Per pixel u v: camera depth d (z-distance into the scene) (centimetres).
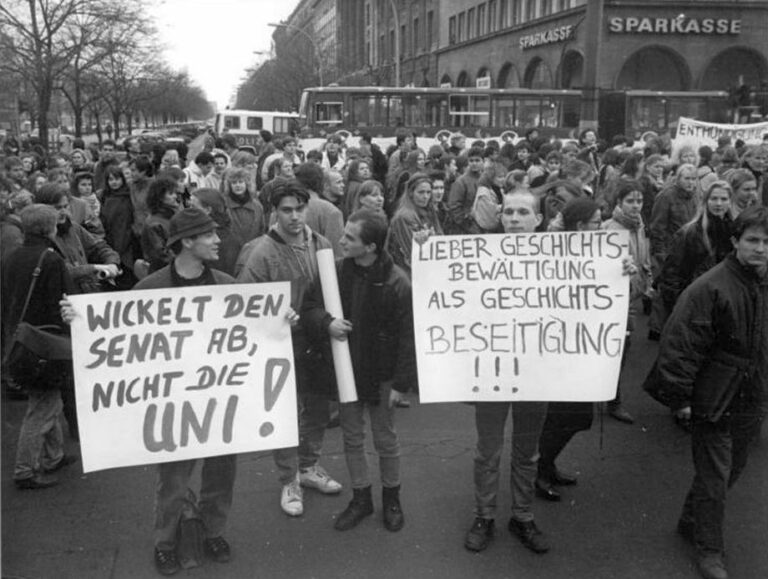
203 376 394
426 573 399
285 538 432
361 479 444
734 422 401
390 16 6931
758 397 395
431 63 5725
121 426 385
